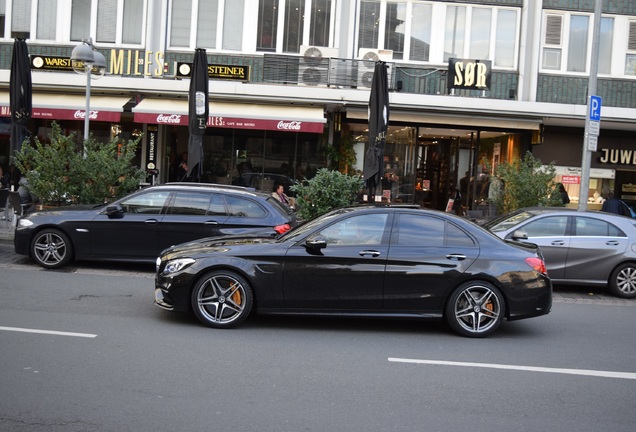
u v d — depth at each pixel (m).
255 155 18.98
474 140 19.36
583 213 11.60
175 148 19.02
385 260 7.68
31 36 18.77
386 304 7.71
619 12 19.19
